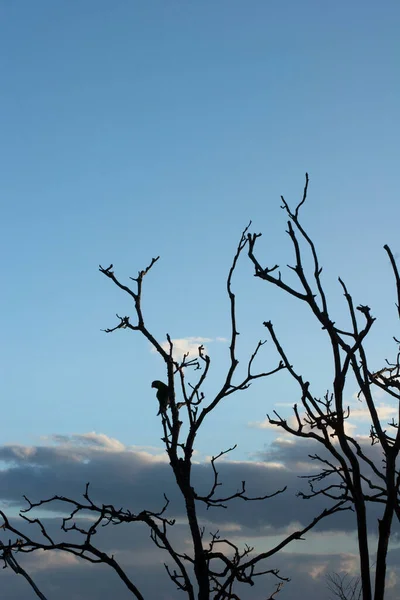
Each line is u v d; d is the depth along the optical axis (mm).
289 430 9469
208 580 9711
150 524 10047
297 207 9508
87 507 10102
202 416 10055
